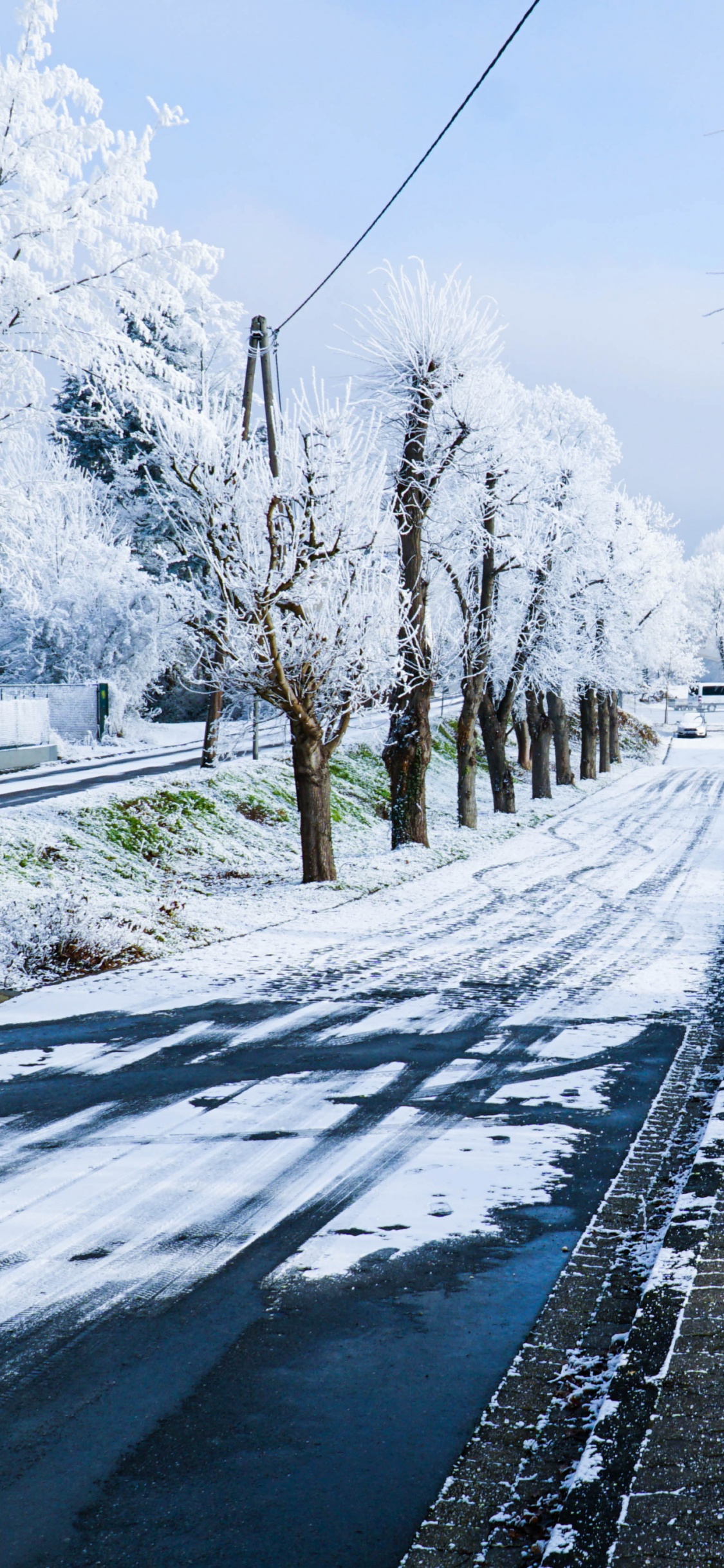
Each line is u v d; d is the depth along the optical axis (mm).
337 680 20766
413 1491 3789
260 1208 6395
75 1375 4605
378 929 16781
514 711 44031
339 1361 4695
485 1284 5395
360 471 20375
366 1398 4395
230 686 20828
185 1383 4531
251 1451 4047
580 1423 4160
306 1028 10844
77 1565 3441
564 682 40062
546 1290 5320
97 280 13500
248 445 20094
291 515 19531
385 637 21594
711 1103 8320
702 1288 4801
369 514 20875
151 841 24047
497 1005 11852
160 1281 5477
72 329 13469
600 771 56594
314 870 21125
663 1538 3201
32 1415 4312
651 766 62250
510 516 30781
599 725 56469
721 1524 3225
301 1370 4617
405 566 24656
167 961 14172
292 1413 4293
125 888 21016
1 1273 5570
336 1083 8984
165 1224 6168
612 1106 8305
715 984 12828
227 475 19578
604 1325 4961
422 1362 4668
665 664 74375
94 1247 5867
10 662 43094
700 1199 5906
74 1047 10195
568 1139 7535
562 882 22562
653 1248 5719
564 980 13148
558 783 47375
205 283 13922
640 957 14633
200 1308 5195
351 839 30453
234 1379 4559
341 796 34031
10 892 17578
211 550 19766
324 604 19922
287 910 18297
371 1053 9914
